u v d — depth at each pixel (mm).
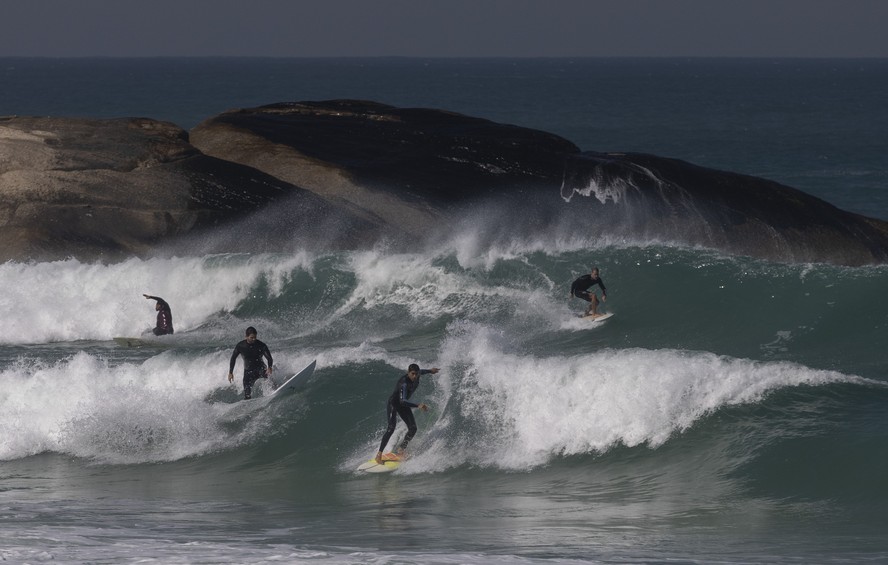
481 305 77125
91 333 81188
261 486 45938
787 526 36438
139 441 52719
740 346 64125
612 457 46031
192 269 84500
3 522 37781
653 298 72438
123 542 32719
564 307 74750
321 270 83312
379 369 57781
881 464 41156
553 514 39250
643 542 33625
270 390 55969
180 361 58500
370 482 45875
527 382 49625
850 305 65875
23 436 53500
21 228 90812
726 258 75000
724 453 44219
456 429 49156
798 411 46250
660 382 47594
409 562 29469
